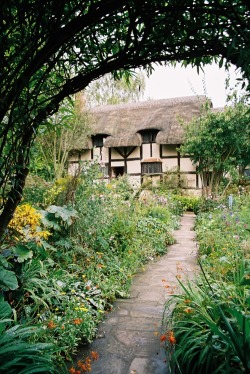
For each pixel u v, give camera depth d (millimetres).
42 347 1886
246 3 1282
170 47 1624
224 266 3492
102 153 17781
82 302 3064
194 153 13320
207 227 7043
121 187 8773
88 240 4605
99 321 3010
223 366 1722
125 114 18203
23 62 1556
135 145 16703
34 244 3090
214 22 1495
